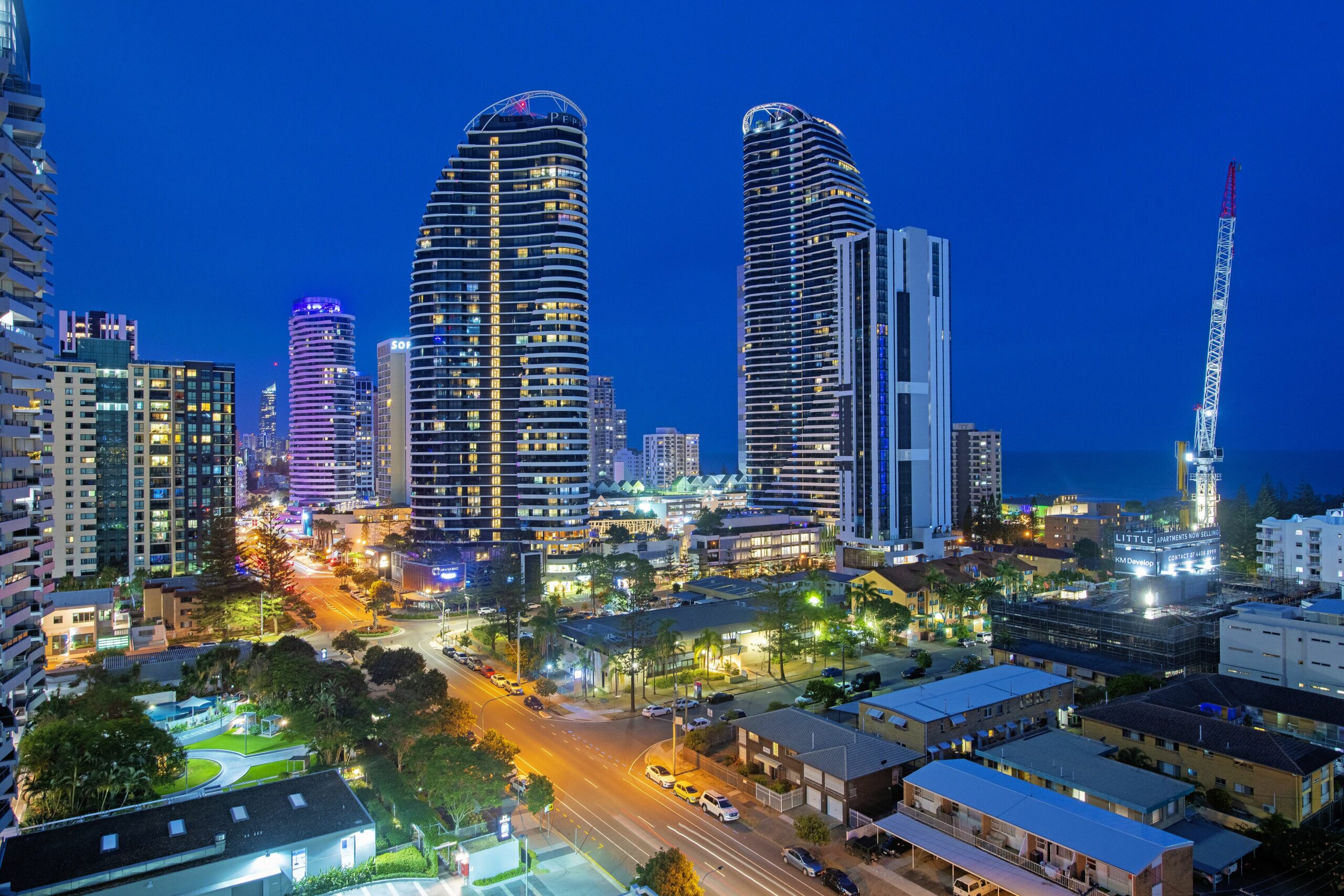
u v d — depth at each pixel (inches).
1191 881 2459.4
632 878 2696.9
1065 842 2450.8
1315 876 2645.2
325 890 2561.5
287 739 4028.1
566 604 7834.6
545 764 3705.7
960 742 3474.4
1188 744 3191.4
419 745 3132.4
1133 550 6914.4
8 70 3230.8
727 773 3491.6
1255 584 6058.1
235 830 2642.7
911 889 2618.1
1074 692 4141.2
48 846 2497.5
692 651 5221.5
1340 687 3961.6
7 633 3321.9
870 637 5723.4
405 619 7229.3
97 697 3757.4
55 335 3814.0
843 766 3154.5
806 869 2711.6
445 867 2768.2
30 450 3511.3
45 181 3513.8
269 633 6633.9
